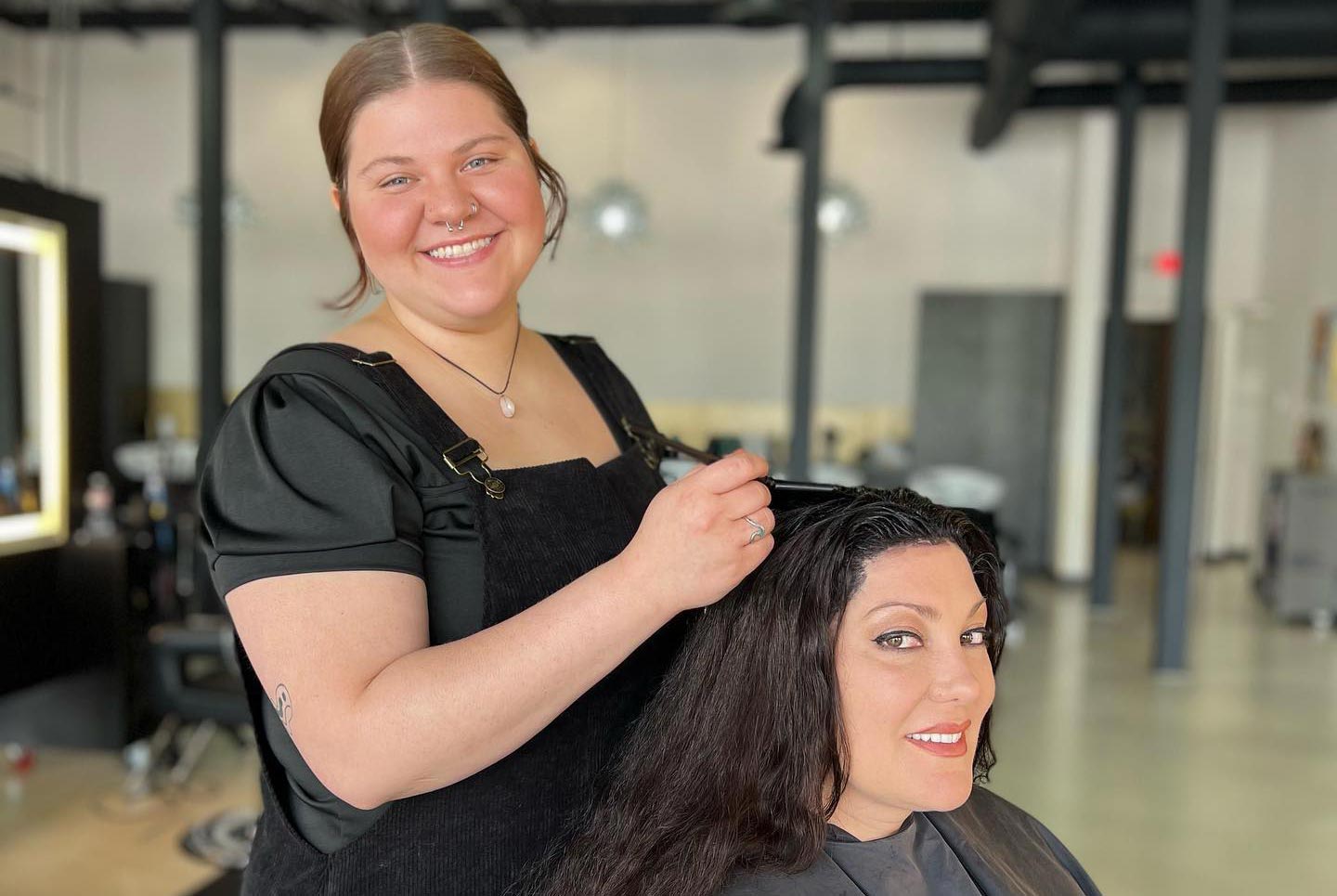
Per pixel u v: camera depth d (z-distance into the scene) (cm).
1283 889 339
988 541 109
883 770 100
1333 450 795
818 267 627
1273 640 688
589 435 123
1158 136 920
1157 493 1041
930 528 103
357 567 89
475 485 102
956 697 98
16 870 337
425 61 101
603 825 104
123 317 920
